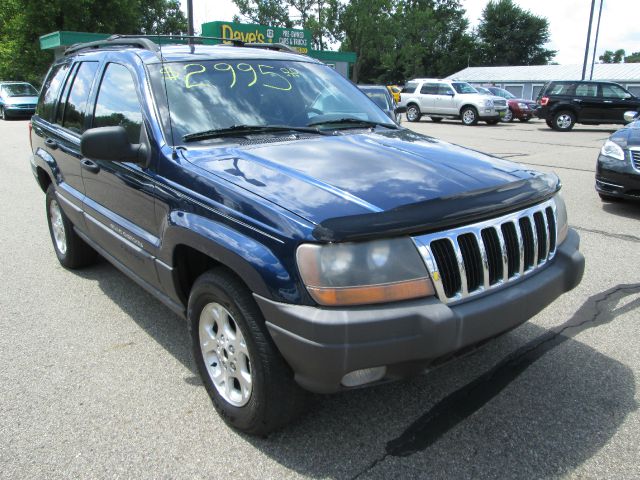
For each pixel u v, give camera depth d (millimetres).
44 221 6957
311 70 3996
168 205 2922
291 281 2217
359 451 2604
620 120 19359
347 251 2158
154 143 3080
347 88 4078
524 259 2670
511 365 3359
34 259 5484
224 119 3271
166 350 3627
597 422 2797
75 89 4422
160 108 3182
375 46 62094
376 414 2893
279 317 2256
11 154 13000
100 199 3855
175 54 3596
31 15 30203
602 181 7113
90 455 2600
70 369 3385
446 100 23484
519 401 2986
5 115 23641
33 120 5457
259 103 3459
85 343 3727
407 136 3465
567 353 3494
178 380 3258
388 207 2277
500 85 48500
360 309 2168
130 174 3289
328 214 2223
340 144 3082
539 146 14547
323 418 2859
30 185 9250
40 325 4000
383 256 2193
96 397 3080
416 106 24453
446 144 3385
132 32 34656
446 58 72312
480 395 3051
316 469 2492
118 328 3951
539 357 3447
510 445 2633
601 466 2482
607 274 4871
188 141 3082
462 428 2766
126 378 3279
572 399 2998
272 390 2455
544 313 4082
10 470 2498
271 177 2580
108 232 3732
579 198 7980
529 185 2768
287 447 2639
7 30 32531
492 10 74625
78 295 4559
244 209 2430
